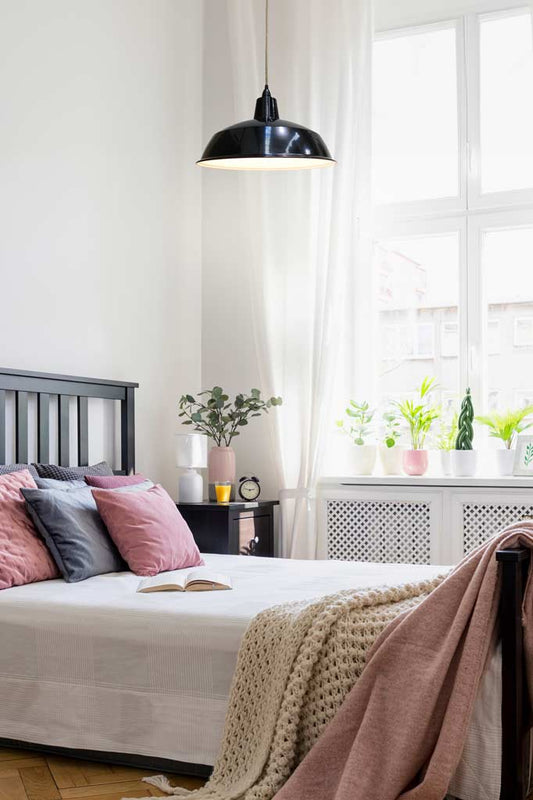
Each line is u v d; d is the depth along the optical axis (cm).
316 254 486
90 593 300
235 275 523
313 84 491
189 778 266
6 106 384
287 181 495
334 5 489
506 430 462
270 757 238
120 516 351
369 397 495
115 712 273
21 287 390
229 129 351
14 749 291
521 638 236
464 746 231
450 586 239
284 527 487
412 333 504
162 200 494
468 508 451
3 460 364
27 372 373
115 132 455
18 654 287
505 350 487
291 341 491
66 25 421
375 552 470
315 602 258
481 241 489
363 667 241
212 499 485
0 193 380
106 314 445
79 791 256
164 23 498
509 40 488
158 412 486
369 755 226
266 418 510
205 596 294
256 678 253
